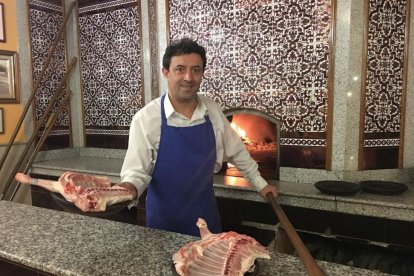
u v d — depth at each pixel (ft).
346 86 8.27
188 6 10.27
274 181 9.25
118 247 3.75
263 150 10.22
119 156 12.59
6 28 11.08
